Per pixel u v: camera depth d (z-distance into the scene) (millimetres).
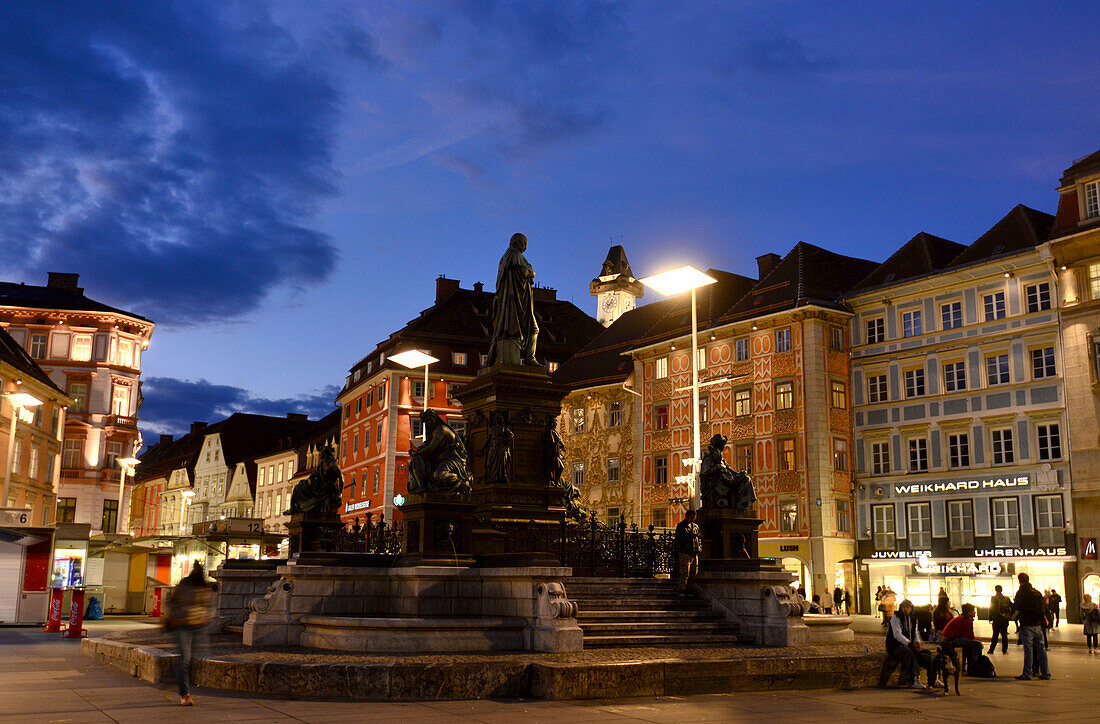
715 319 52625
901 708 12039
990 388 42188
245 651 14312
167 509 106812
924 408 44750
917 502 44438
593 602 17672
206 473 96688
